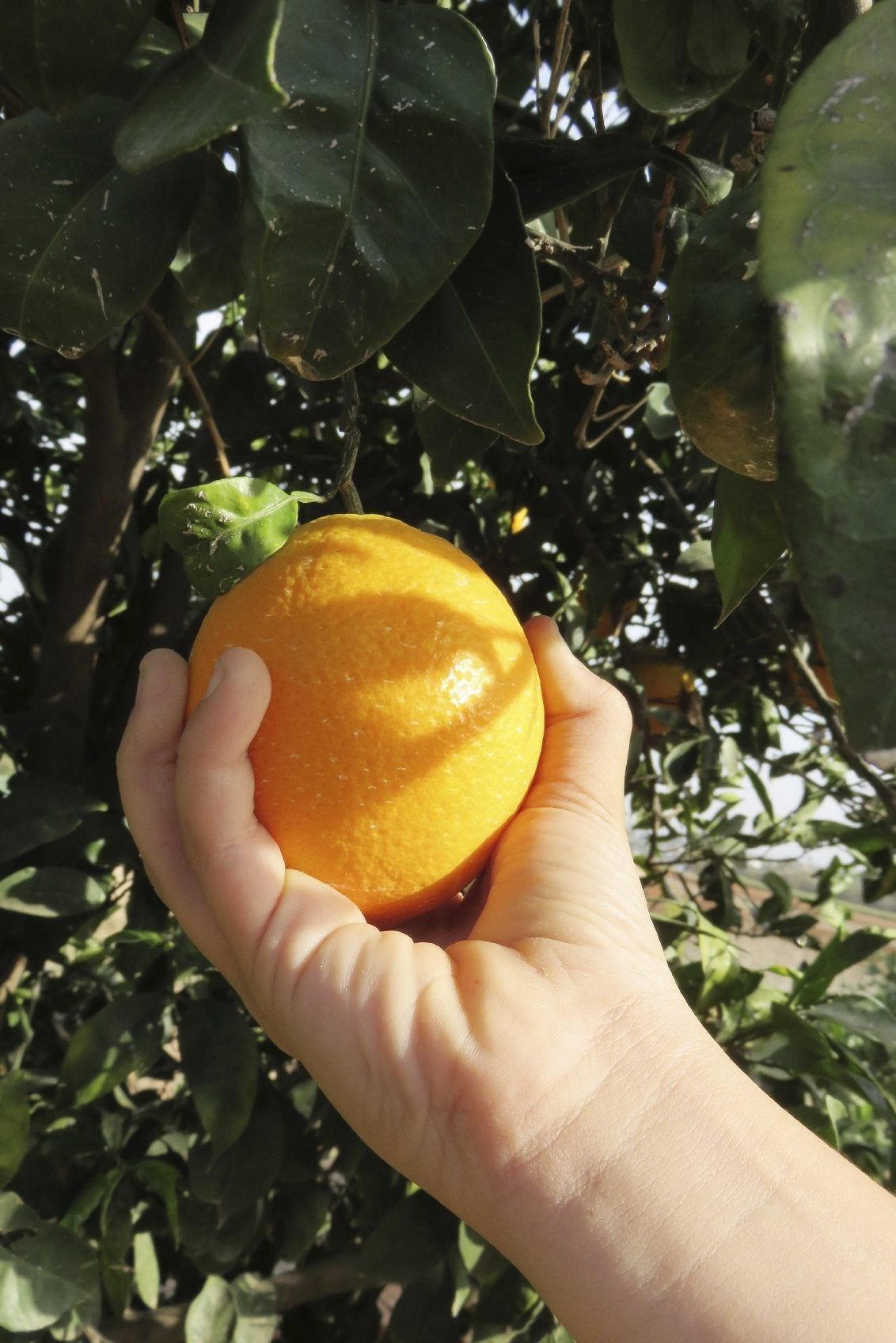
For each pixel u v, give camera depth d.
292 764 0.21
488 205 0.18
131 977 0.52
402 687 0.20
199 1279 0.64
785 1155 0.20
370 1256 0.50
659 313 0.25
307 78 0.18
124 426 0.52
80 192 0.20
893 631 0.11
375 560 0.22
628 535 0.62
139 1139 0.57
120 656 0.61
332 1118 0.56
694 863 0.74
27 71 0.17
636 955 0.25
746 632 0.62
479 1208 0.21
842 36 0.14
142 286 0.20
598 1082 0.21
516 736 0.22
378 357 0.57
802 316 0.12
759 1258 0.19
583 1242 0.20
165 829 0.25
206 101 0.14
